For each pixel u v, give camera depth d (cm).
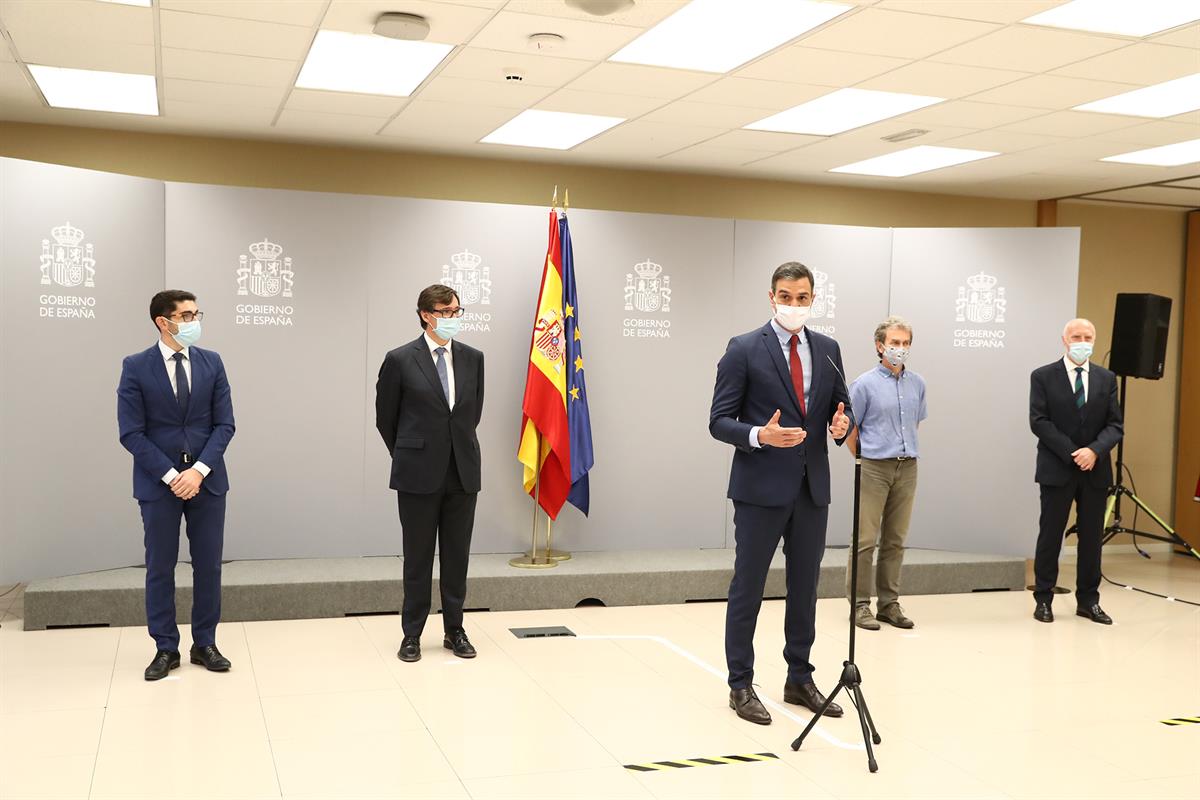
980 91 548
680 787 360
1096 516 632
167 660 472
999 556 732
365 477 670
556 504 667
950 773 381
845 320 757
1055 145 679
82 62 522
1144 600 706
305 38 478
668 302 723
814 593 439
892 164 756
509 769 372
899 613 612
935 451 752
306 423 658
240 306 645
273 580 591
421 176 745
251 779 357
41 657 498
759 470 415
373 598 600
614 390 714
